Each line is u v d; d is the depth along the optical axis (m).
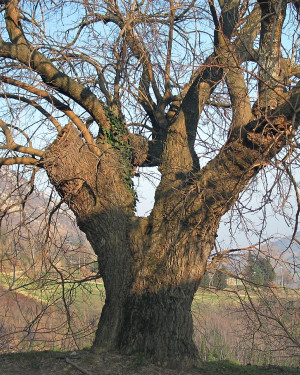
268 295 7.40
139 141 7.16
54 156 6.05
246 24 6.41
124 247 6.23
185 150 6.57
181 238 5.92
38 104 6.62
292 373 5.80
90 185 6.25
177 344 5.66
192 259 5.94
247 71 4.36
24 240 6.68
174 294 5.81
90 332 8.17
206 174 5.77
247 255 6.67
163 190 6.34
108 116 6.89
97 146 6.32
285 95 5.10
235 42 5.47
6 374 5.16
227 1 6.46
